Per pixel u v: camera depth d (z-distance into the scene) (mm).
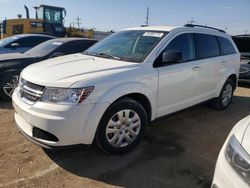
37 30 17312
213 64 5375
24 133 3619
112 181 3287
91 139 3449
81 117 3295
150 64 4082
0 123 4867
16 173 3379
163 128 4957
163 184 3268
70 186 3170
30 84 3555
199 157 3932
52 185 3180
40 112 3287
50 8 18562
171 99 4488
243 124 2686
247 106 6766
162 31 4617
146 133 4688
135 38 4664
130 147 3926
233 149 2355
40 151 3906
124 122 3785
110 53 4520
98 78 3471
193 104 5074
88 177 3350
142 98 4062
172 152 4039
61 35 18531
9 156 3748
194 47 4969
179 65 4535
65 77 3424
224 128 5121
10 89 6125
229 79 6184
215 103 6035
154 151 4039
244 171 2172
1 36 18219
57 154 3840
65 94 3266
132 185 3230
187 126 5125
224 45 5922
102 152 3896
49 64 4082
